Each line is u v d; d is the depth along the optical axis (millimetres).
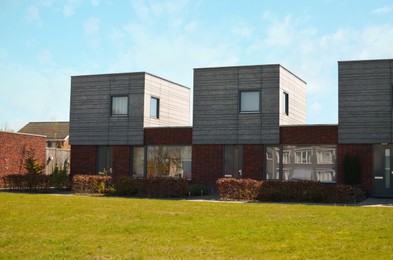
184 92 31344
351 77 22953
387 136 22250
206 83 25766
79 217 14047
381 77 22516
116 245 10055
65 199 20156
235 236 11055
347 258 8930
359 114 22734
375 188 22438
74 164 28375
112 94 27703
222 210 16141
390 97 22328
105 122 27734
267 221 13328
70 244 10156
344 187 19812
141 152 27188
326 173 23297
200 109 25797
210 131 25500
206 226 12438
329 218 13992
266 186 20906
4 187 26938
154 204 18109
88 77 28281
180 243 10297
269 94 24562
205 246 10000
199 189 23828
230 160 25203
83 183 24547
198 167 25625
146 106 27219
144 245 10086
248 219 13766
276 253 9375
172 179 22984
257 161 24562
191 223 12969
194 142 25750
